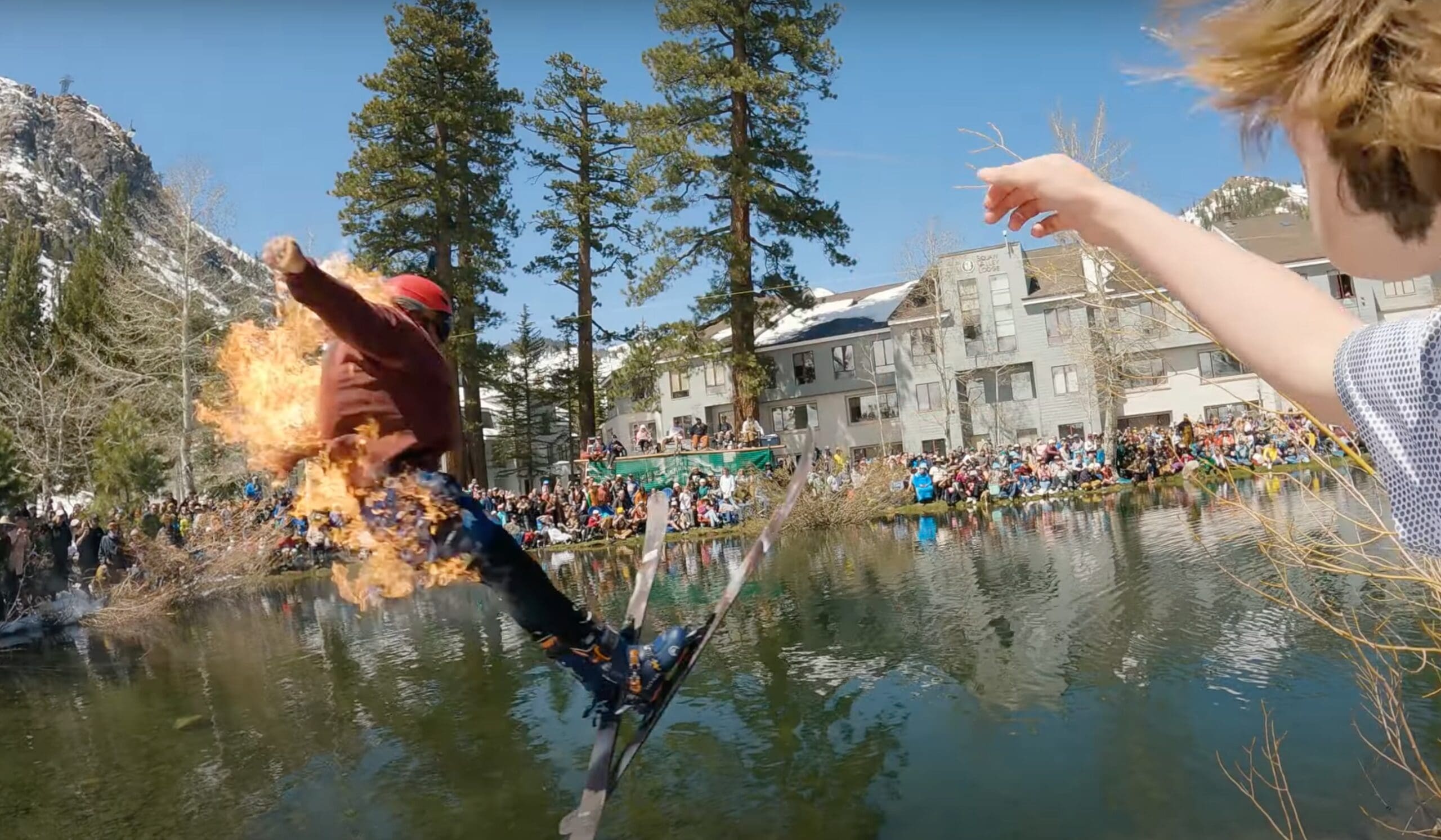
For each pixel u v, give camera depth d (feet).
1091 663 28.04
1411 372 2.98
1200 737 21.45
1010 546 55.01
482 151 116.57
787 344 156.66
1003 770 21.06
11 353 112.78
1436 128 2.62
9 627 54.65
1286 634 28.53
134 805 24.17
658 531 14.01
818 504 83.15
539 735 27.04
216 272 103.65
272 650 43.06
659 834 19.89
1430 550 2.97
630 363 120.26
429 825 21.53
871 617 37.81
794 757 23.31
